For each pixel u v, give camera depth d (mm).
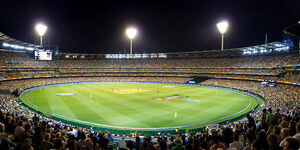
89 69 112625
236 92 66750
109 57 126250
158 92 64875
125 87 79062
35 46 94375
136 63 121938
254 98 54500
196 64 107688
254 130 10328
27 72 85875
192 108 40812
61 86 80875
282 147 5570
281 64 72688
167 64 116312
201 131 22875
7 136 9781
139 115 34750
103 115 34500
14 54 89125
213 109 40062
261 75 77438
